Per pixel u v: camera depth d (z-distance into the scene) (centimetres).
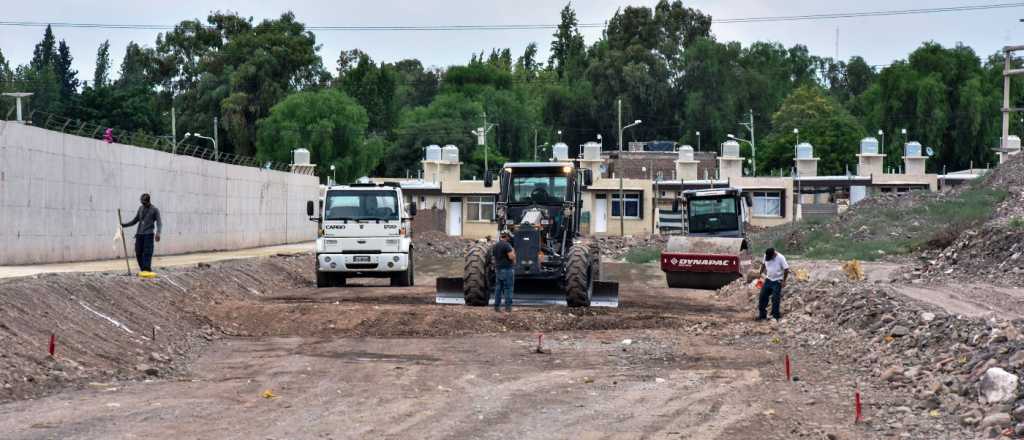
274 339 2095
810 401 1422
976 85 10450
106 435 1137
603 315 2412
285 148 9525
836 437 1194
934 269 3666
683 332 2217
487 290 2556
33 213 2836
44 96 12562
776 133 12069
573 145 13100
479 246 2612
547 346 1992
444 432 1189
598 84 13212
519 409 1342
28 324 1684
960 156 10669
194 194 4256
